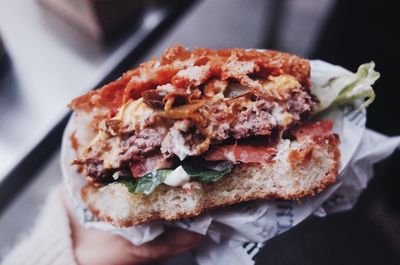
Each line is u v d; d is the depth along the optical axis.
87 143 0.17
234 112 0.15
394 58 0.25
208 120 0.15
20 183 0.21
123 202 0.16
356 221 0.27
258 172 0.16
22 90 0.23
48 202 0.20
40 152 0.22
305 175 0.16
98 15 0.23
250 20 0.30
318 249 0.26
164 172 0.15
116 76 0.24
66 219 0.19
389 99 0.26
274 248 0.26
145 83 0.16
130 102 0.16
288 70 0.16
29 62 0.24
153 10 0.25
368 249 0.26
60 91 0.23
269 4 0.30
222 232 0.17
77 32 0.25
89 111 0.17
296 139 0.16
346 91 0.17
